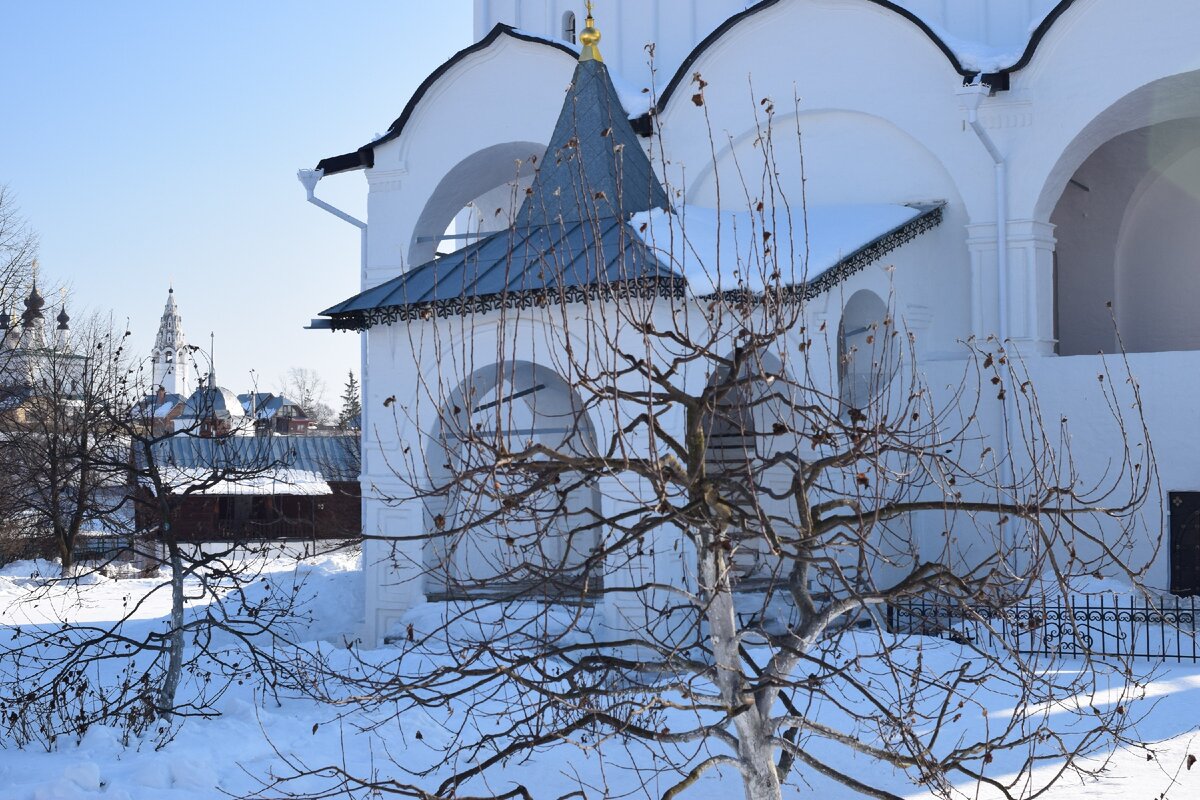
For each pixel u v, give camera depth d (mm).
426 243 24562
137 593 27484
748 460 7641
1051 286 20172
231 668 16438
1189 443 18656
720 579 7793
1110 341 25188
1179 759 11414
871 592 8125
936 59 20422
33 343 41719
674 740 8086
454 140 23828
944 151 20422
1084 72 19516
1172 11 18984
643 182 18734
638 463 7719
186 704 13336
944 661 15281
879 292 18984
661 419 15914
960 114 20281
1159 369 18875
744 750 8055
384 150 24359
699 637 8727
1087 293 24891
